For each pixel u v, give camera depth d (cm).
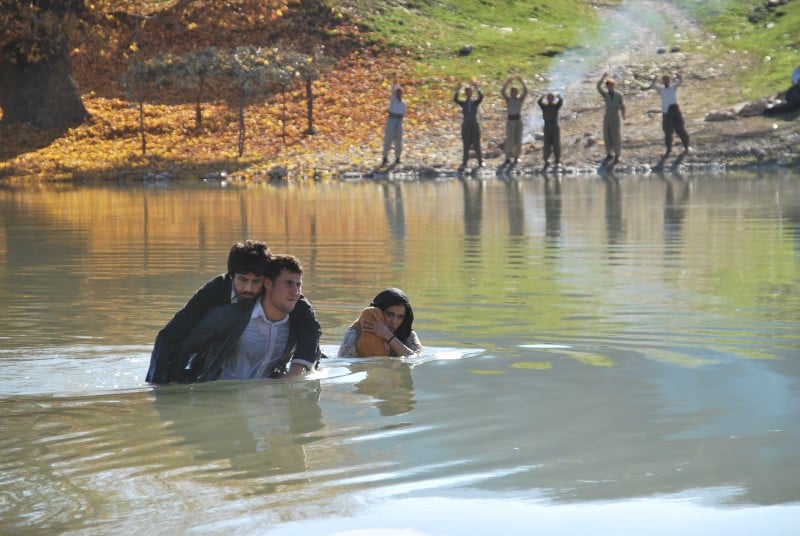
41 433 954
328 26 7112
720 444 892
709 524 721
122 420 997
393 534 711
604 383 1115
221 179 5244
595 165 5088
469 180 4788
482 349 1295
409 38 7062
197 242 2527
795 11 7494
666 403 1030
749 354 1239
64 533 717
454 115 6069
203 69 5859
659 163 5019
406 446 901
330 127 6053
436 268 2008
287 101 6425
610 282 1802
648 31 7456
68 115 6169
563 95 6181
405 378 1156
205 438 932
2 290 1805
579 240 2450
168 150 5838
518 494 780
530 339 1348
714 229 2617
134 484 809
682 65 6425
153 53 6981
